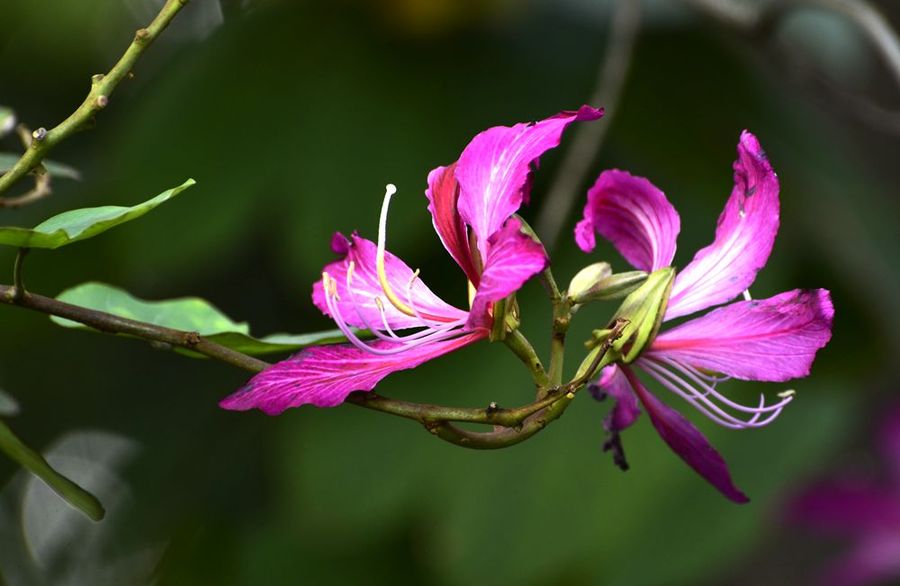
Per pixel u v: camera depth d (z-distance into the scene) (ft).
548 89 5.02
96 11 5.13
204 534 5.32
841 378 5.02
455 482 4.74
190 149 4.90
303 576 5.00
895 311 5.07
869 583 5.34
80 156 5.27
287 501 5.00
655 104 5.08
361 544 4.99
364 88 4.91
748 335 3.29
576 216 4.74
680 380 3.30
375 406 3.22
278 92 4.95
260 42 5.00
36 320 5.04
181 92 4.99
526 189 3.24
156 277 4.98
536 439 4.71
